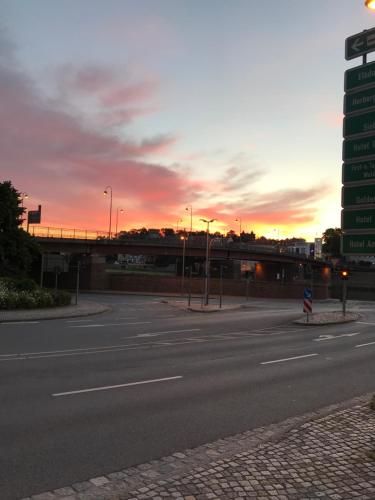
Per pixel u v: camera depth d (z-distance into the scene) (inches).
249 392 411.5
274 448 241.3
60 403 354.3
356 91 309.6
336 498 185.2
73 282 3051.2
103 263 3088.1
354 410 324.2
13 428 292.5
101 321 1110.4
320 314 1481.3
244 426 308.3
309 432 269.3
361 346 784.3
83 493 199.6
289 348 728.3
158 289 3147.1
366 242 300.5
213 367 534.0
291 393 412.8
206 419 322.3
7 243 1948.8
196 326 1060.5
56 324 995.9
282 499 184.1
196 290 3196.4
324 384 456.8
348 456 229.6
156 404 359.3
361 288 4714.6
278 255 4015.8
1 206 1934.1
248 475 206.2
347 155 312.0
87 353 609.0
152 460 241.4
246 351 676.7
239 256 3641.7
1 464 234.5
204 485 196.2
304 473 208.5
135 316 1316.4
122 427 299.4
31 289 1375.5
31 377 446.6
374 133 298.8
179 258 4104.3
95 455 248.4
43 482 213.2
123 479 215.0
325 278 4990.2
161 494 188.2
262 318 1343.5
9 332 818.8
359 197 304.8
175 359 581.9
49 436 278.7
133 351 639.8
